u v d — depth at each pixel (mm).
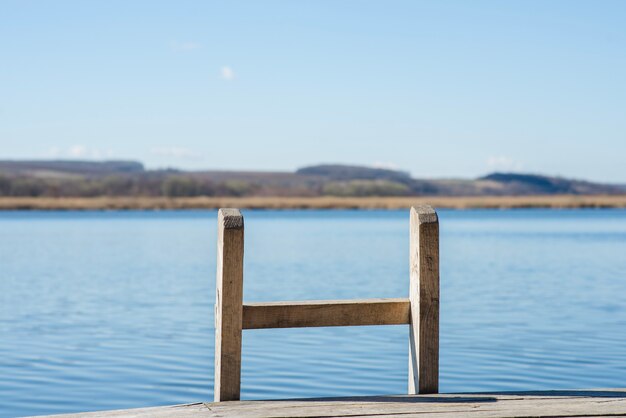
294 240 54969
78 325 15633
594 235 62688
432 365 5172
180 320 16375
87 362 11461
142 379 10227
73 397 9203
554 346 12508
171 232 72500
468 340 13141
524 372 10398
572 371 10445
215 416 4379
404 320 5312
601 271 28828
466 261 34312
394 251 41812
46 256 38938
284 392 9344
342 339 13406
